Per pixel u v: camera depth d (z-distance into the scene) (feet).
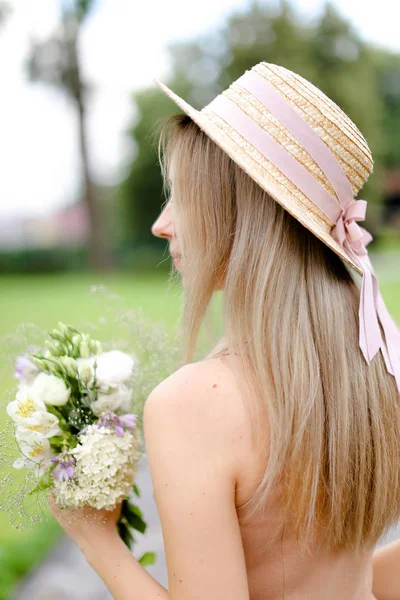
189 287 4.21
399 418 4.13
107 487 4.03
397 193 99.55
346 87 83.61
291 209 3.84
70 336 4.63
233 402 3.64
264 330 3.83
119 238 93.61
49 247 90.12
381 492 3.99
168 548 3.53
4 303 48.67
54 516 4.27
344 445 3.81
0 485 4.17
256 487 3.66
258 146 4.08
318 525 3.88
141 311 5.42
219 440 3.56
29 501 4.25
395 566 4.90
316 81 83.82
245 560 3.84
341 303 4.06
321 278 4.06
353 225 4.31
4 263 85.30
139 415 4.78
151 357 5.04
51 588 10.19
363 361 4.03
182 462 3.50
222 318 4.08
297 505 3.73
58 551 11.68
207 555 3.44
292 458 3.68
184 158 4.19
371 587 4.65
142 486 12.03
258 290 3.90
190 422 3.55
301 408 3.71
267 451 3.65
